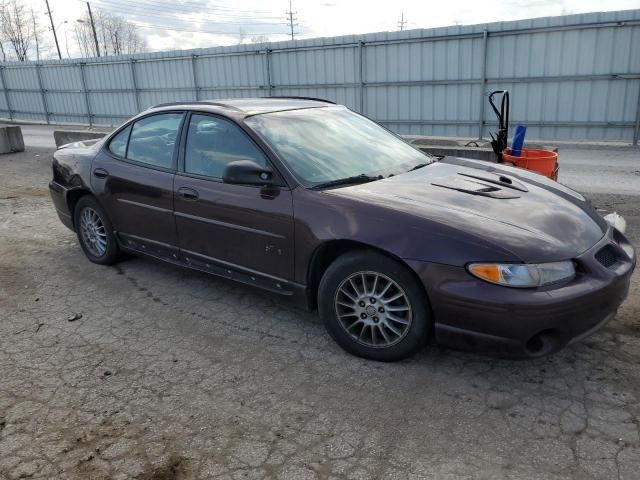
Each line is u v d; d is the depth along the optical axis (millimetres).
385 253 3090
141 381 3188
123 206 4574
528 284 2752
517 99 13977
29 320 4031
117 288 4586
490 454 2496
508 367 3213
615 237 3471
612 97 12953
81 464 2518
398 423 2738
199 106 4195
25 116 26625
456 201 3287
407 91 15438
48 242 5918
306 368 3277
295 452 2551
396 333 3166
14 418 2865
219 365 3342
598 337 3520
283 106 4352
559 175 9711
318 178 3551
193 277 4781
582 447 2520
